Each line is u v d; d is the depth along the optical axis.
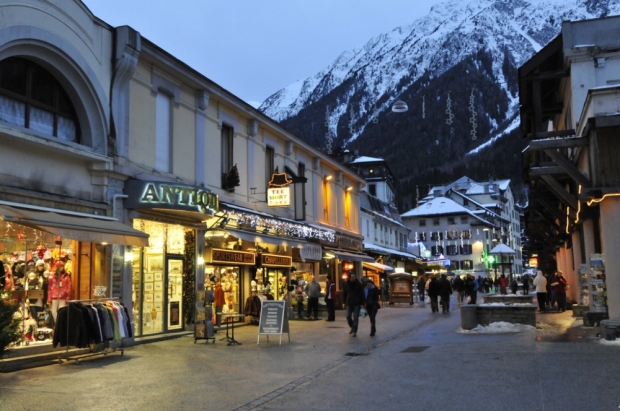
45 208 11.50
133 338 13.85
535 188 23.56
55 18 12.27
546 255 40.31
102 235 11.45
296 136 25.20
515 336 13.89
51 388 8.49
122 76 14.18
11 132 10.89
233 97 19.38
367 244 45.38
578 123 16.02
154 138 15.63
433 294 25.16
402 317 22.52
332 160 30.36
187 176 17.09
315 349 12.82
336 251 29.28
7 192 10.95
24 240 12.13
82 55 13.02
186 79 16.91
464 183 114.06
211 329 15.20
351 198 35.47
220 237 18.66
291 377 9.27
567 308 25.25
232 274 20.06
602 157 13.32
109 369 10.27
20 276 11.98
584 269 19.45
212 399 7.68
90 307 11.22
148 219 14.70
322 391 8.09
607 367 9.15
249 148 21.36
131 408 7.20
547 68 19.47
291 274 25.22
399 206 115.62
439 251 90.88
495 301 18.78
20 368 10.30
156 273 15.73
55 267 12.64
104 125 13.55
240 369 10.15
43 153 12.08
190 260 16.94
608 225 13.34
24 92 12.01
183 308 16.75
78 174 13.06
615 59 17.19
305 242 23.73
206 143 18.30
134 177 14.40
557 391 7.55
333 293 21.72
